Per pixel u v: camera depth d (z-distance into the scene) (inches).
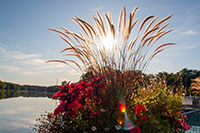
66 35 118.3
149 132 96.8
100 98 107.4
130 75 112.8
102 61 114.3
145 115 106.9
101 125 96.0
